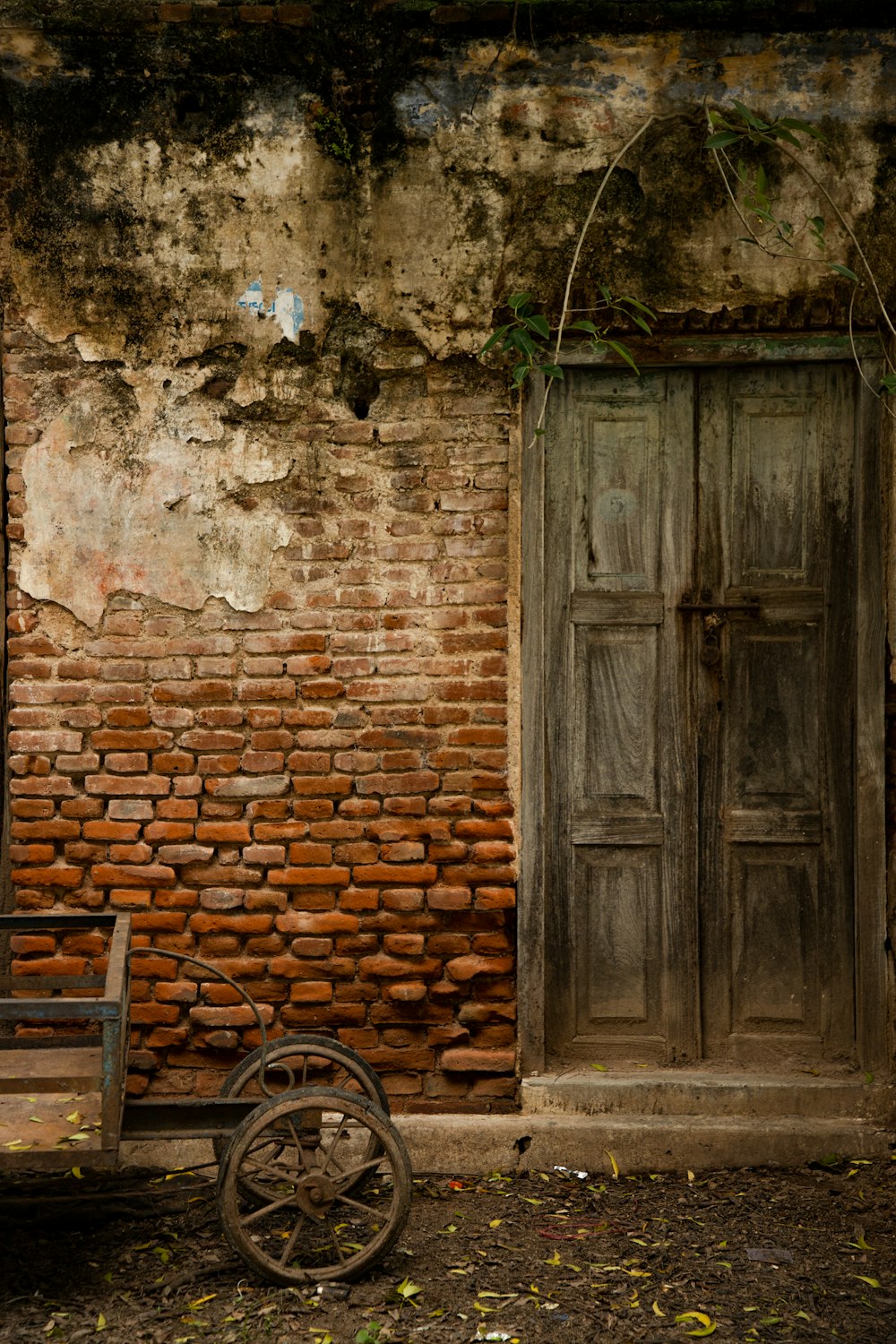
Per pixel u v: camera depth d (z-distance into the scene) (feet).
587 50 14.58
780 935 15.05
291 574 14.76
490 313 14.71
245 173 14.71
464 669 14.67
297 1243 12.00
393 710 14.69
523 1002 14.66
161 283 14.76
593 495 15.03
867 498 14.74
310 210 14.73
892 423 14.73
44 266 14.75
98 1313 10.84
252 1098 12.21
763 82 14.56
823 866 14.98
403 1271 11.66
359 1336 10.44
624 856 15.03
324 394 14.76
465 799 14.61
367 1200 13.25
